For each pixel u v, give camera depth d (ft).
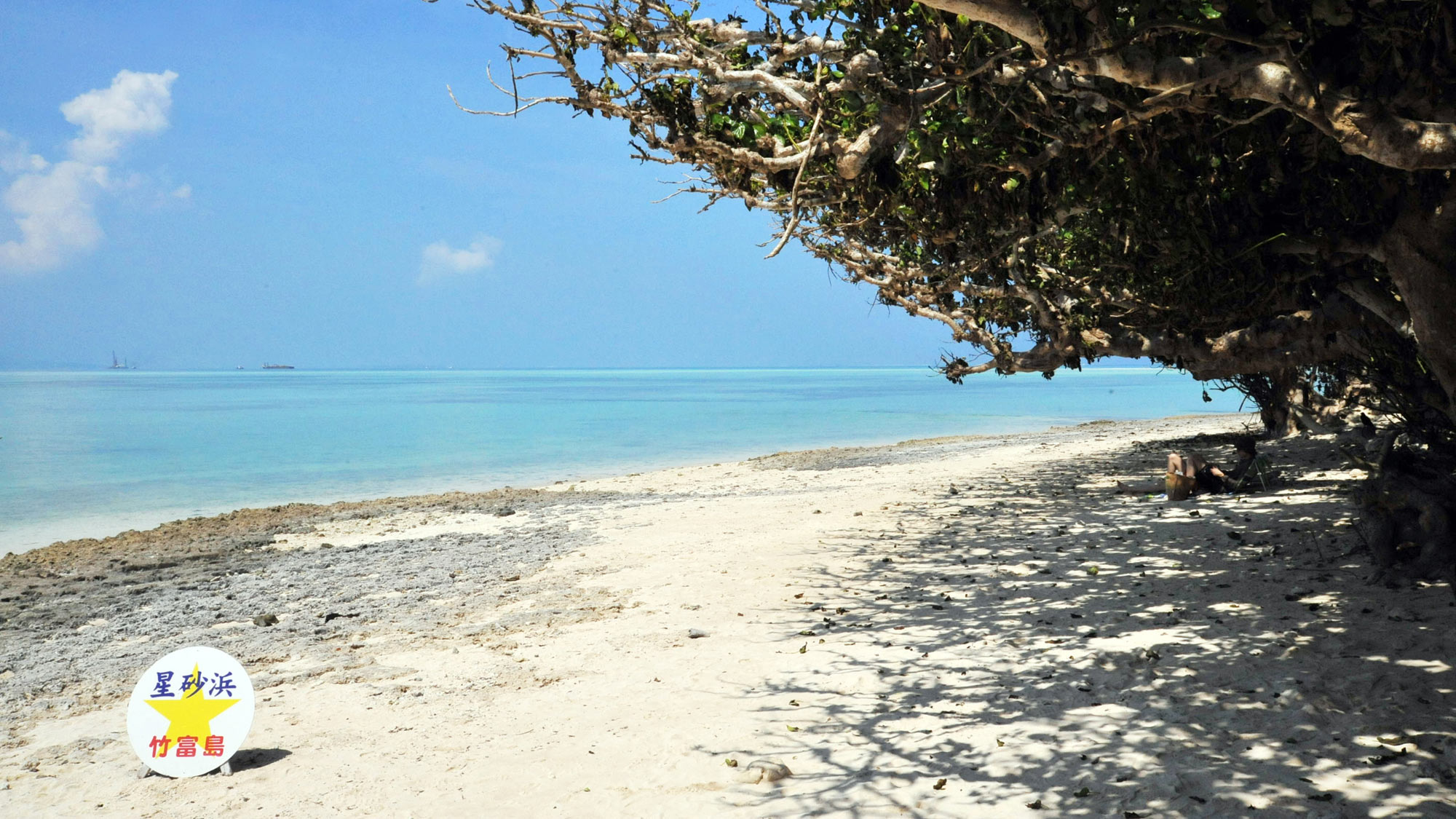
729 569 41.47
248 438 156.66
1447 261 20.17
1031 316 42.83
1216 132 19.80
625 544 51.67
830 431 166.61
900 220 25.59
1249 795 15.42
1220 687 20.59
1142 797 15.80
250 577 48.91
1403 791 14.94
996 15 13.70
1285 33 13.46
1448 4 13.91
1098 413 212.64
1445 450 30.27
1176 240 23.52
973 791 16.75
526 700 24.49
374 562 51.26
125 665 32.27
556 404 285.02
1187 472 48.14
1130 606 28.60
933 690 22.65
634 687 24.82
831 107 18.03
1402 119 14.47
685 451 131.34
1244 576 30.35
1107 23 13.92
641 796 17.65
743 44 19.77
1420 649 21.21
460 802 17.95
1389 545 28.07
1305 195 21.26
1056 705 20.72
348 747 21.67
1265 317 32.30
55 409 259.60
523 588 41.22
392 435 162.30
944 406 255.29
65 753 22.75
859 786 17.31
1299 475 50.44
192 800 18.94
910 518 53.16
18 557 57.11
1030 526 45.62
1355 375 34.50
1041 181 19.54
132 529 72.23
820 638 28.63
